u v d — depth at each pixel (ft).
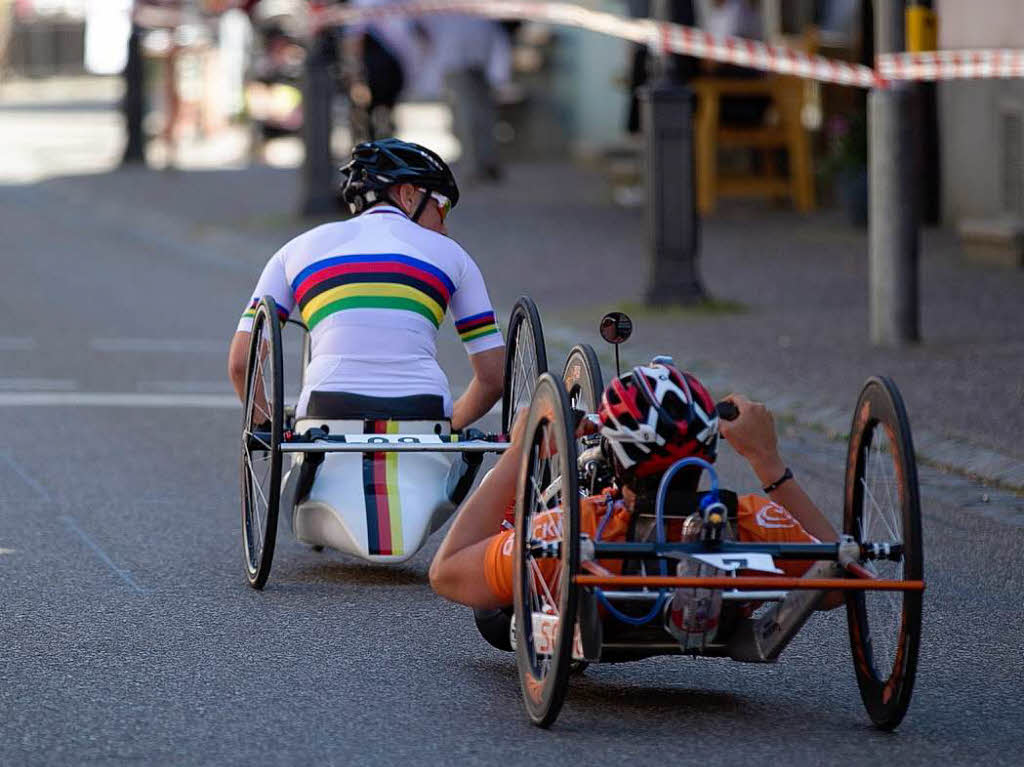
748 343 100.32
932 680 47.01
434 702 44.39
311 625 51.70
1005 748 41.27
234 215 172.65
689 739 41.70
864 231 152.05
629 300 116.57
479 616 47.70
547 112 232.53
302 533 57.31
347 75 181.68
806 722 43.21
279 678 46.34
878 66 96.32
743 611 42.24
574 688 46.01
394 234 57.36
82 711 43.27
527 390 56.59
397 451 54.24
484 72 197.36
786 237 149.79
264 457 56.95
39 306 122.62
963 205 148.97
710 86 164.66
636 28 114.83
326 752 40.40
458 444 54.39
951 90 149.79
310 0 162.09
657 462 40.57
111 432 81.41
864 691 42.88
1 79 445.78
